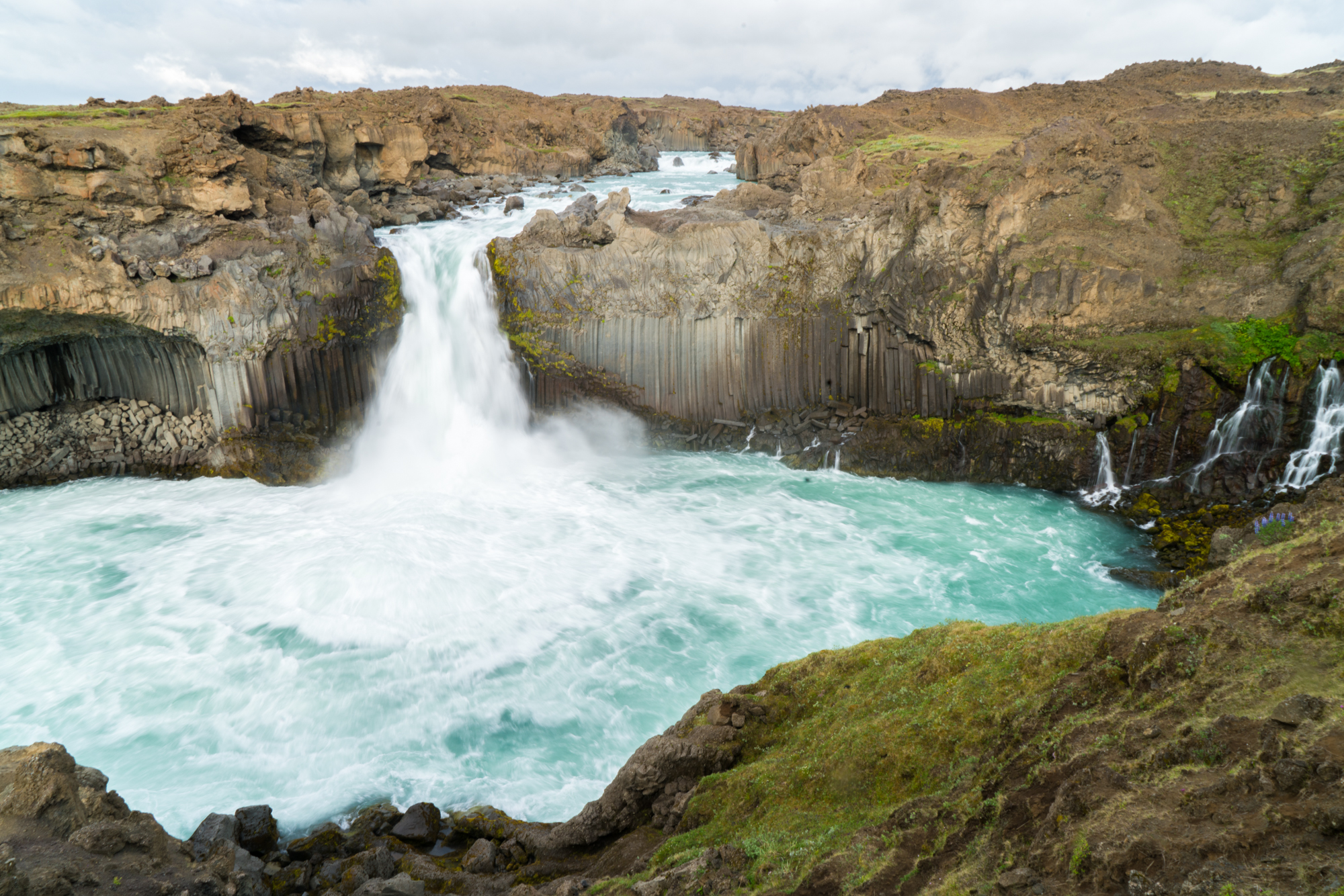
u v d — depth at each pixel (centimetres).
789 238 4059
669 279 4069
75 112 3959
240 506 3422
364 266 3941
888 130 6019
